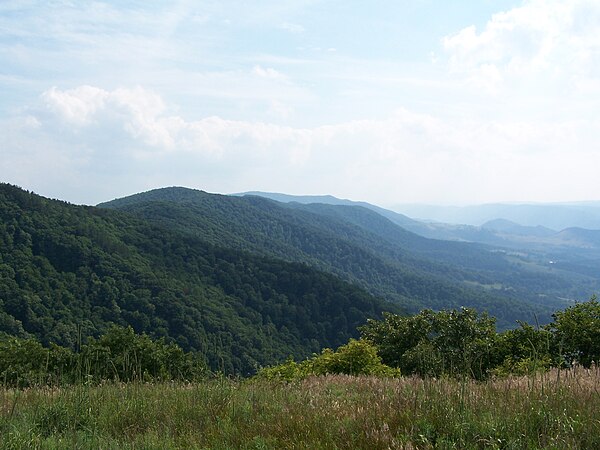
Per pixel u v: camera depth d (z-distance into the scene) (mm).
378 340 21344
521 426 4844
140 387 8539
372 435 4871
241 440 5227
